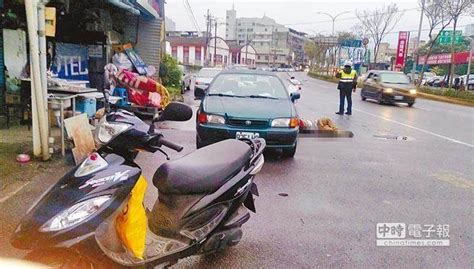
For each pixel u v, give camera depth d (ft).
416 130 39.70
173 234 10.23
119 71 35.06
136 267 9.33
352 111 53.57
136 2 41.37
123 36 51.72
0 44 28.27
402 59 136.56
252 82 27.32
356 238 13.82
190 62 214.28
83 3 36.55
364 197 18.19
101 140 9.00
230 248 12.65
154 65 55.88
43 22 19.20
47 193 8.66
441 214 16.37
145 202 15.89
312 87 112.57
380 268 11.89
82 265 8.39
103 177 8.57
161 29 59.11
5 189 16.31
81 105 26.63
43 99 19.58
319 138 33.17
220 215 11.12
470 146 32.12
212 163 11.01
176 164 10.48
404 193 19.01
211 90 26.40
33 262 8.18
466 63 143.54
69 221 7.94
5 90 28.19
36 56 19.04
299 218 15.38
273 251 12.62
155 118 9.92
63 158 20.61
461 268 12.05
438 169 23.99
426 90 104.06
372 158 26.30
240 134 22.62
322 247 13.05
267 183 19.60
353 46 179.93
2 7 27.73
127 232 9.20
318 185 19.70
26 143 22.54
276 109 23.93
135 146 9.13
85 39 38.68
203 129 22.97
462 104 82.64
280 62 355.15
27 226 7.93
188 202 10.34
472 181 21.56
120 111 9.80
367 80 71.36
